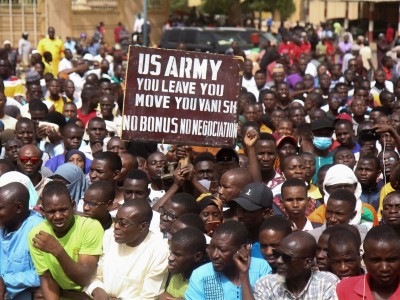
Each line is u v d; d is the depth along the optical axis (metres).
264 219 7.20
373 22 46.41
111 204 7.86
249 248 6.63
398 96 16.73
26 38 29.38
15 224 7.48
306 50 32.62
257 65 24.55
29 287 7.39
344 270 6.68
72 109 14.23
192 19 46.94
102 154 9.25
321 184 9.90
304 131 12.14
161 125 8.70
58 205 7.03
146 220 7.11
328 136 11.91
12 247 7.42
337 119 13.56
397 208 8.07
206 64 8.72
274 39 33.59
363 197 10.34
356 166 10.45
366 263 6.04
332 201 7.96
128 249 7.17
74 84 17.58
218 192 8.66
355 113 14.59
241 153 11.58
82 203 8.87
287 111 15.55
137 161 9.94
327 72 21.70
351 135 12.04
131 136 8.66
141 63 8.61
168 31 33.84
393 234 5.98
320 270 7.01
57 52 23.25
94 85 16.69
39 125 12.02
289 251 6.28
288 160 9.80
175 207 7.72
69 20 38.44
